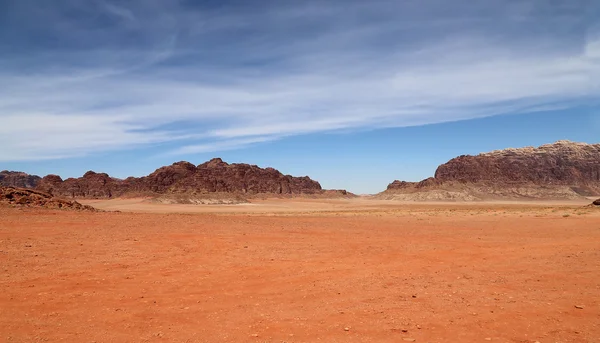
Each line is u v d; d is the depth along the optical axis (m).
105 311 11.58
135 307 11.98
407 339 9.35
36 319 10.87
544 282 14.84
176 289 14.11
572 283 14.59
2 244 22.02
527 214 58.91
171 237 26.67
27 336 9.63
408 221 48.22
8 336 9.61
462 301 12.44
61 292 13.55
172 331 9.98
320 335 9.64
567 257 20.05
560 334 9.66
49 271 16.58
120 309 11.77
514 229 36.53
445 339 9.38
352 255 21.34
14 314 11.26
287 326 10.27
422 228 37.81
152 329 10.14
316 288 14.25
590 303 12.00
